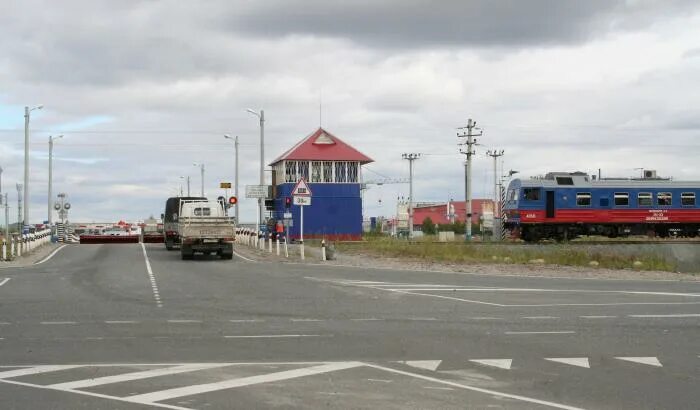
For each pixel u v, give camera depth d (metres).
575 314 15.73
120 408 7.73
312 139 67.12
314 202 65.56
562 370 9.83
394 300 18.38
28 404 7.90
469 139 63.56
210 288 21.38
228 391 8.53
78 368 9.90
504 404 7.96
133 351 11.29
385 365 10.16
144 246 48.16
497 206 81.62
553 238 51.62
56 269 28.61
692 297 19.16
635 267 31.73
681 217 52.06
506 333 13.09
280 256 37.06
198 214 39.12
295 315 15.58
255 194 44.06
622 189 51.78
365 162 67.12
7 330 13.43
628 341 12.23
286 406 7.84
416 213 123.94
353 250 40.56
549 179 52.16
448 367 10.03
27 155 49.31
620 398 8.25
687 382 9.09
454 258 34.44
